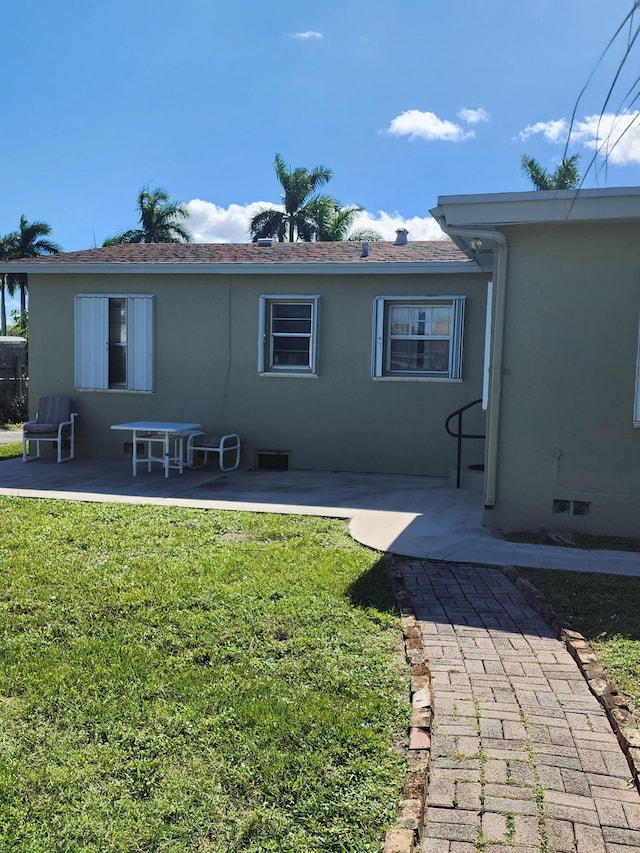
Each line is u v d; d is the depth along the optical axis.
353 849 2.20
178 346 10.68
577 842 2.22
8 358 19.39
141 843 2.23
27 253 33.81
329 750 2.72
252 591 4.49
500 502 6.43
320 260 10.27
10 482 8.92
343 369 10.14
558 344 6.21
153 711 3.00
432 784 2.52
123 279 10.79
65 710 3.01
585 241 6.09
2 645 3.65
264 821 2.32
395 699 3.12
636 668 3.46
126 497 7.77
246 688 3.20
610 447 6.18
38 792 2.48
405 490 8.55
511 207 5.98
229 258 10.76
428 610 4.31
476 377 9.71
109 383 10.97
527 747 2.76
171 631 3.85
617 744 2.79
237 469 10.28
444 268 9.49
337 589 4.57
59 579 4.70
